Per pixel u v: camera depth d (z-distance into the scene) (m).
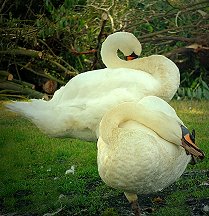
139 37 17.78
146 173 6.72
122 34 10.28
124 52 10.34
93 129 9.41
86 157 11.34
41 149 11.88
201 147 11.70
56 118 9.45
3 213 8.59
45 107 9.60
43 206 8.76
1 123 14.59
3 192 9.38
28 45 18.27
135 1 17.98
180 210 8.34
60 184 9.78
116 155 6.74
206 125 13.84
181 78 18.67
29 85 17.73
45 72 18.19
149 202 8.89
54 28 17.00
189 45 18.03
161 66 9.53
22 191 9.55
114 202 8.87
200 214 8.28
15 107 9.59
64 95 9.61
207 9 18.30
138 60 9.88
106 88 9.30
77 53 17.19
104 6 17.56
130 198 7.68
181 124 7.11
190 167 10.59
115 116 7.13
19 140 12.70
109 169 6.86
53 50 18.30
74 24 17.27
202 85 17.81
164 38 17.69
